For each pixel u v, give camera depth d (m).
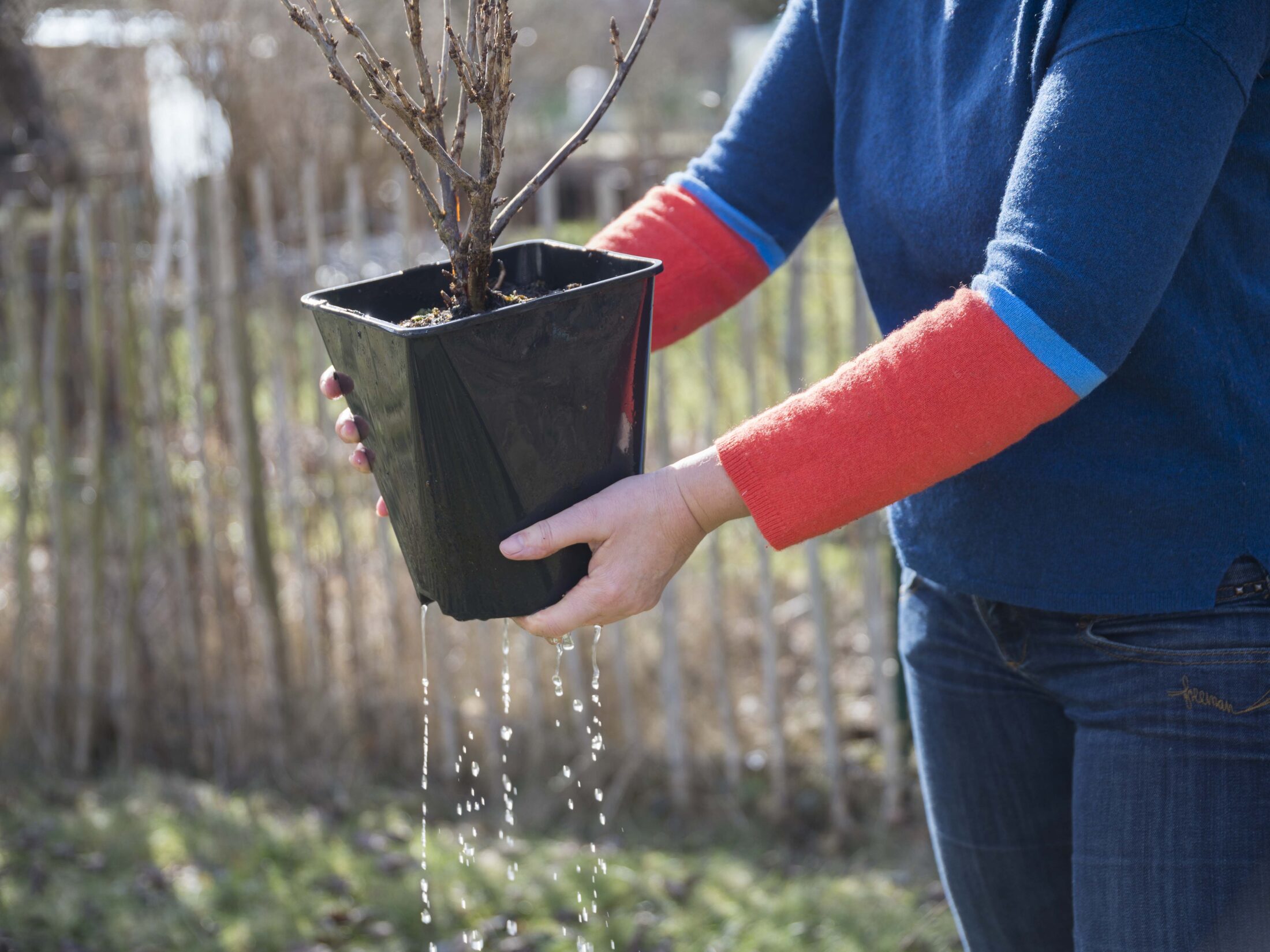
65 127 4.45
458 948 2.48
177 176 3.37
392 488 1.10
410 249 2.98
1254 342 1.05
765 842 2.88
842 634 3.45
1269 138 1.01
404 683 3.20
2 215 3.01
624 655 3.04
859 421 0.93
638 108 4.60
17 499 3.14
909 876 2.68
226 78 3.48
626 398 1.07
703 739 3.14
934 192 1.11
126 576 3.16
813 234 3.89
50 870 2.71
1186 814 1.05
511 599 1.06
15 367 3.13
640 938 2.51
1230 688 1.04
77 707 3.26
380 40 4.05
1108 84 0.91
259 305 3.01
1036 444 1.10
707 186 1.34
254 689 3.24
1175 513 1.06
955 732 1.29
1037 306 0.90
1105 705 1.11
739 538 3.57
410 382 0.96
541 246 1.22
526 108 6.13
